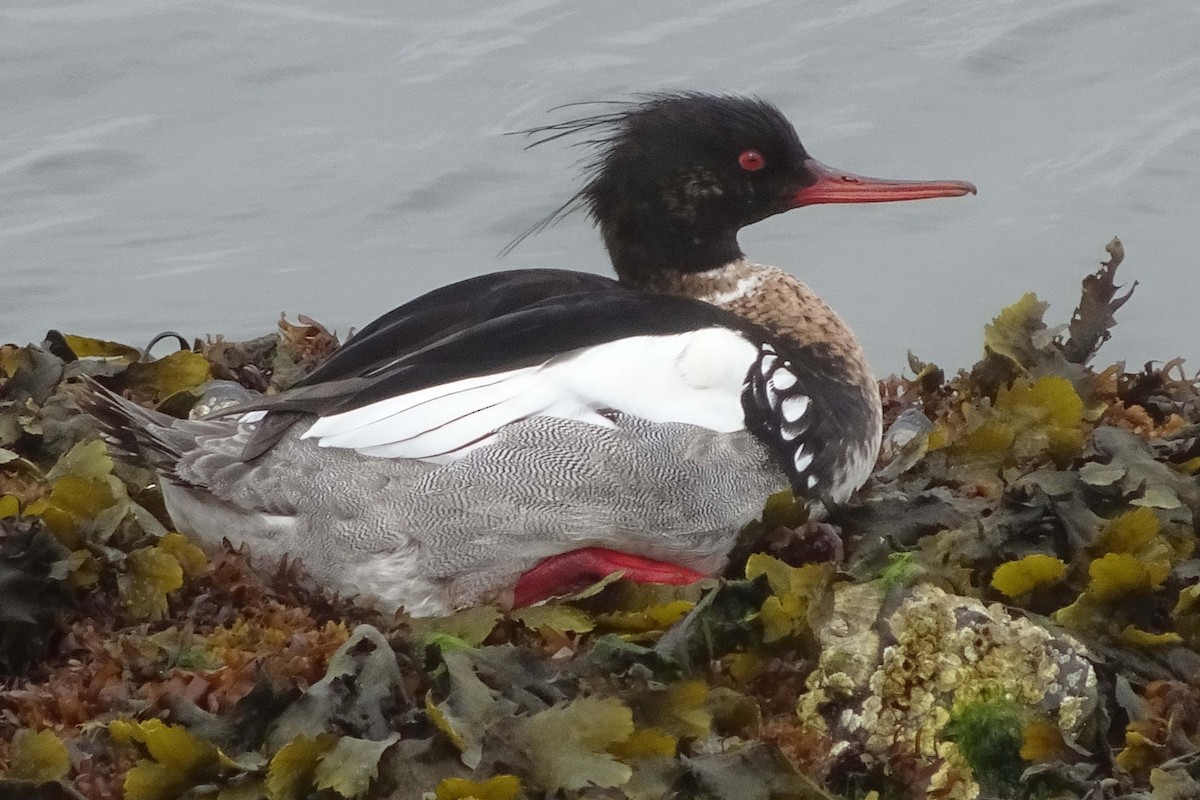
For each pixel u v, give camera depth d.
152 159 23.80
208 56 26.36
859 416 11.03
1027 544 9.97
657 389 10.17
